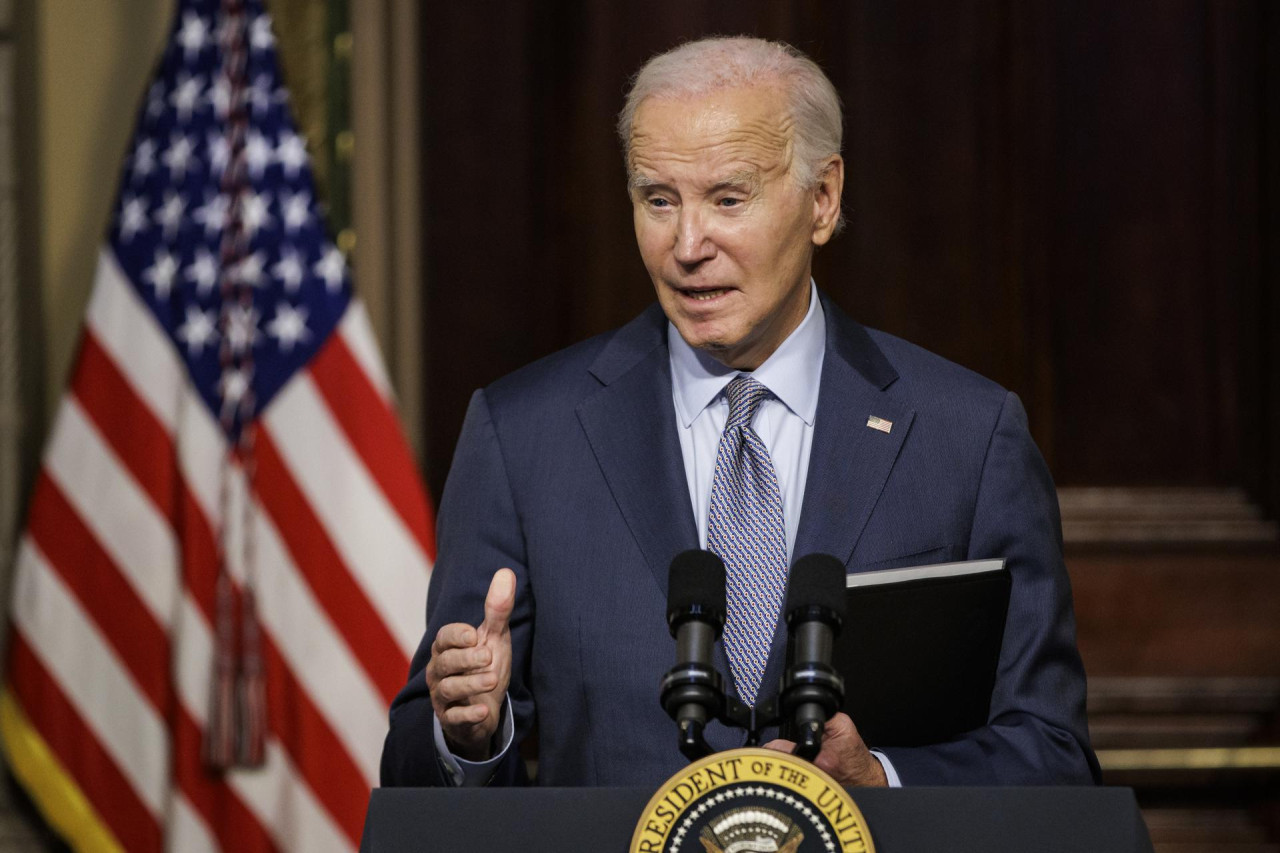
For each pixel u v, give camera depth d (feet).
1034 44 42.70
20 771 37.76
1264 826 41.78
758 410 21.52
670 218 19.89
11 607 38.34
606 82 42.27
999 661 20.40
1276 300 42.70
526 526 21.34
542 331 42.24
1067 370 42.80
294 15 40.19
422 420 41.50
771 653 19.72
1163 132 42.73
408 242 40.81
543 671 20.80
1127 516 42.80
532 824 14.12
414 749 19.13
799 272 20.49
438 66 42.32
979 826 13.87
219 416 38.24
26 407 39.93
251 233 38.96
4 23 39.93
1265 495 42.80
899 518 20.54
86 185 40.29
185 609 37.55
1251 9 42.68
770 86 19.93
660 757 19.83
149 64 40.47
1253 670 42.45
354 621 37.68
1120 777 41.93
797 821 13.29
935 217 42.63
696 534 20.68
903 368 21.99
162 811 37.76
